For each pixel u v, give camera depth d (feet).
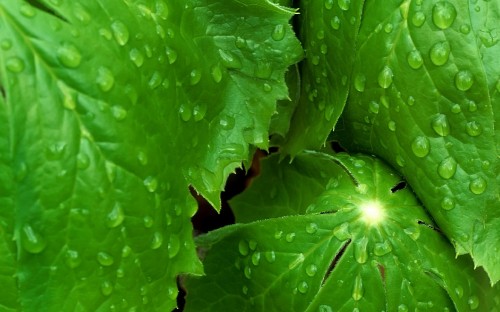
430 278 1.13
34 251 1.02
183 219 1.11
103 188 1.03
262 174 1.31
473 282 1.16
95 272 1.05
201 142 1.14
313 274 1.14
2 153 1.00
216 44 1.15
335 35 1.14
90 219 1.03
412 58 1.09
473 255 1.12
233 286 1.20
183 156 1.12
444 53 1.08
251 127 1.17
